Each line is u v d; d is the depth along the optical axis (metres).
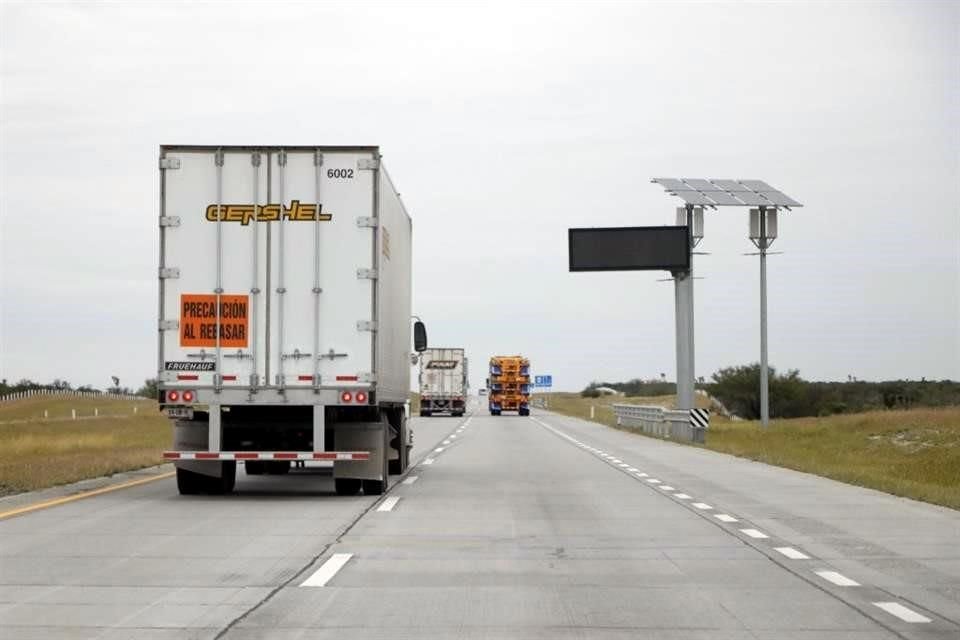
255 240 47.31
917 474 77.25
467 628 23.12
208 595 26.50
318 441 47.66
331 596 26.50
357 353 47.28
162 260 47.28
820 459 88.88
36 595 26.36
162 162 47.31
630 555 33.19
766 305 133.75
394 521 41.19
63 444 94.50
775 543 35.81
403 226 60.06
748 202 126.31
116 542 35.16
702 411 106.44
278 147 47.41
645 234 124.88
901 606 25.59
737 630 23.03
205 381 47.09
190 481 50.44
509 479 61.62
